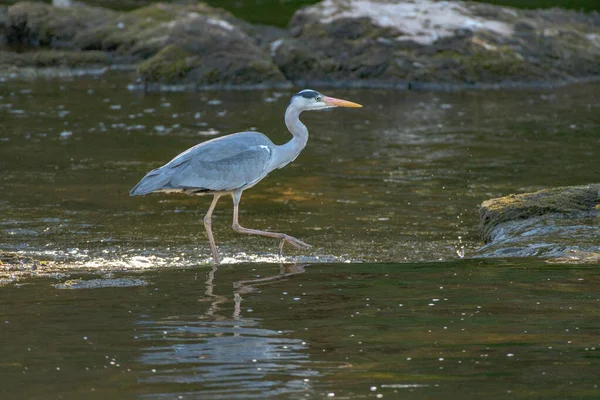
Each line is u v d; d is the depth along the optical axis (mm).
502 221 13688
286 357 8062
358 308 9570
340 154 20031
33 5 34156
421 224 14602
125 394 7250
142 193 12203
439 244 13352
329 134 22234
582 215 13562
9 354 8180
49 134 21438
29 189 16625
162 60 28766
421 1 31844
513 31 31266
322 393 7238
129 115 24000
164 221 14812
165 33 32969
